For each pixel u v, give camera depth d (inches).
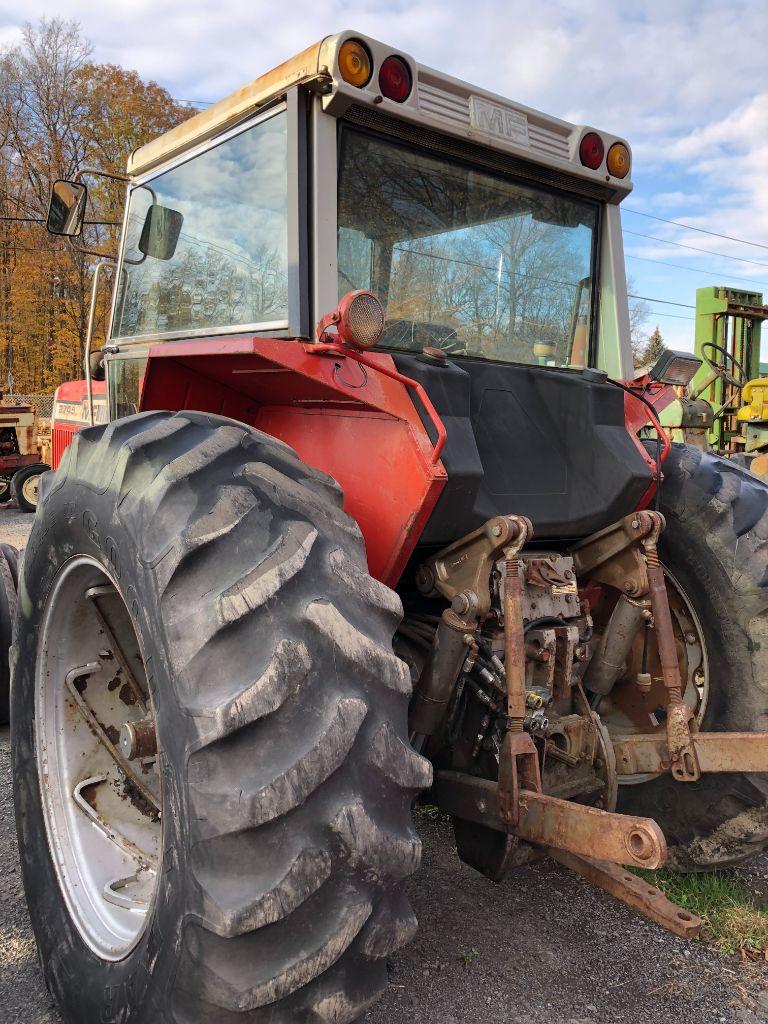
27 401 1042.7
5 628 157.6
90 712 96.8
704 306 466.0
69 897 86.8
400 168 104.1
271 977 58.6
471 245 113.4
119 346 139.4
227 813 58.7
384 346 105.1
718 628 115.1
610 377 129.6
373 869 62.1
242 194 106.3
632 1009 89.4
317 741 60.2
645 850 76.4
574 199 125.2
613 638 109.6
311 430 100.7
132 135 1286.9
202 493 69.0
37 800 93.4
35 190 1323.8
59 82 1296.8
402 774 64.4
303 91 95.3
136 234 135.3
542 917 106.1
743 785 110.0
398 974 93.9
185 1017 61.6
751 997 91.7
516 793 89.9
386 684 65.4
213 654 62.3
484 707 100.3
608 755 105.3
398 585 109.9
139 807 97.9
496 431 106.0
